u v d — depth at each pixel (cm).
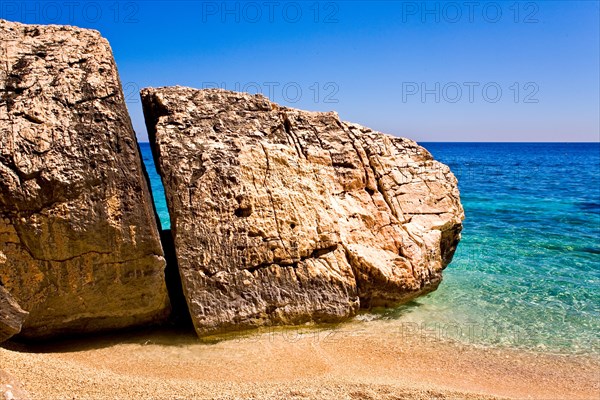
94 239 692
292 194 876
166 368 664
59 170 674
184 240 778
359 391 595
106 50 783
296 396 573
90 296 713
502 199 2747
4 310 575
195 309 754
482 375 680
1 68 718
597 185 3662
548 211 2269
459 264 1312
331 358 722
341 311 840
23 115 690
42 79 723
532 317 919
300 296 818
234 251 799
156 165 869
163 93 911
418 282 945
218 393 575
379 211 973
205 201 805
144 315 777
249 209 831
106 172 700
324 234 867
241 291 786
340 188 958
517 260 1355
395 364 709
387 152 1062
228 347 747
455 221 1067
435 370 692
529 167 6109
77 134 700
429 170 1098
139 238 710
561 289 1094
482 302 1000
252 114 951
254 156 876
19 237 664
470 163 7006
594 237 1661
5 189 648
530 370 700
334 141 993
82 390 542
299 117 989
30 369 575
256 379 638
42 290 684
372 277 883
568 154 11388
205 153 841
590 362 733
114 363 671
